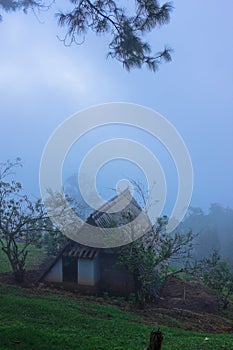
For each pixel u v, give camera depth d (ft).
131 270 33.94
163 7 27.43
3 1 30.91
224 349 22.33
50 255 53.26
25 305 27.17
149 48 29.22
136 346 20.97
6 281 39.09
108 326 24.95
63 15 28.84
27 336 20.35
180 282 46.52
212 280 41.50
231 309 40.11
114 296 39.22
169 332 25.98
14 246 40.14
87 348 19.57
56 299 31.78
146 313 32.12
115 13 28.45
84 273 39.14
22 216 40.29
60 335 21.20
